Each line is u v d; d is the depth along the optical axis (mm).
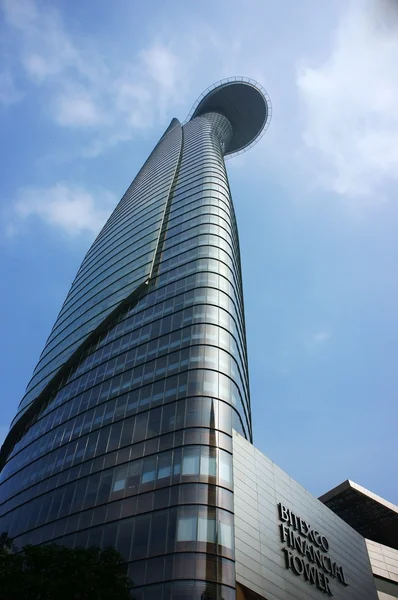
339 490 80188
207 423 45906
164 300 64375
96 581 27000
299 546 48781
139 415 50969
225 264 67375
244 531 41812
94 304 77000
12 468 63875
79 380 64625
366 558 61375
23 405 74750
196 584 34812
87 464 50656
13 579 26344
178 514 39375
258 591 39156
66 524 46031
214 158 99000
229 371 52531
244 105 164125
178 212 82000
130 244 84062
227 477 42625
